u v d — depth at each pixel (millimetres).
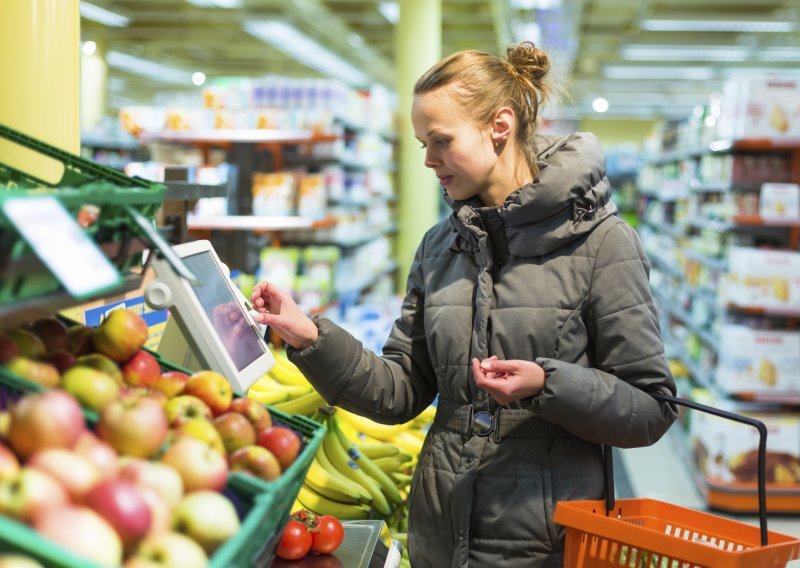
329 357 1998
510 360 1754
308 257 7480
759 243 6105
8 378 1076
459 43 18734
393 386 2119
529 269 1927
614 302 1879
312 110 7129
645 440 1869
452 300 2014
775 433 5461
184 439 1083
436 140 1911
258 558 1188
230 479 1111
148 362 1389
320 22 14891
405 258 11422
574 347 1908
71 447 965
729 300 5805
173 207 2617
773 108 5625
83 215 1129
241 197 6961
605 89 23984
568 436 1933
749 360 5555
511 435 1921
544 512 1894
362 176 8852
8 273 895
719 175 6473
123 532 887
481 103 1891
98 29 16578
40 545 786
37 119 2539
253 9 14398
